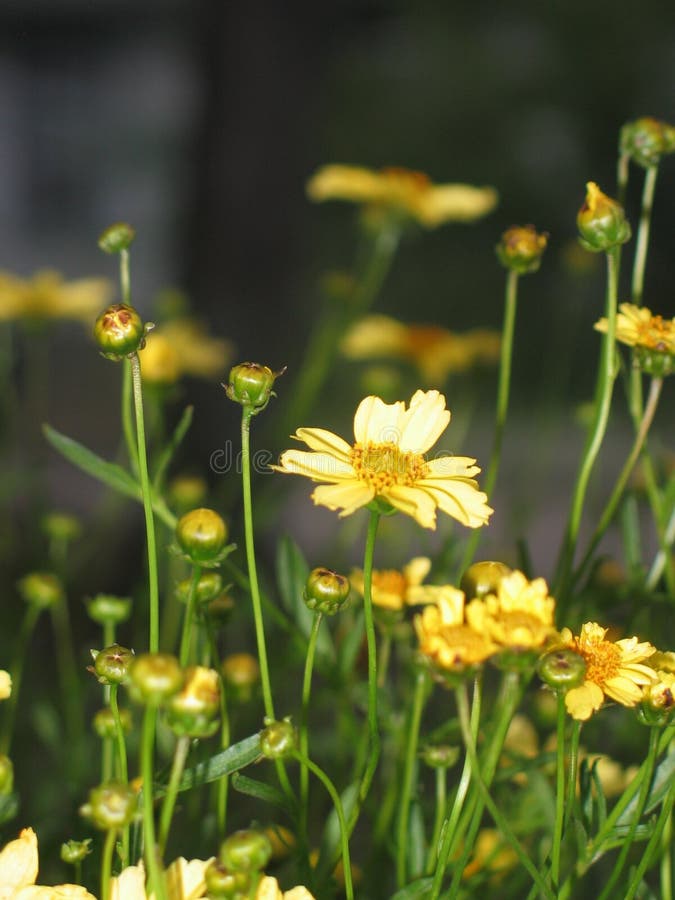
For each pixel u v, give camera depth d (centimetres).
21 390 213
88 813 76
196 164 191
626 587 90
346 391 255
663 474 100
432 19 351
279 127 189
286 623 87
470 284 401
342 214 373
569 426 302
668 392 303
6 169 533
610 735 99
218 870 76
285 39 188
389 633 87
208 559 81
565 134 391
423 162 402
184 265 193
